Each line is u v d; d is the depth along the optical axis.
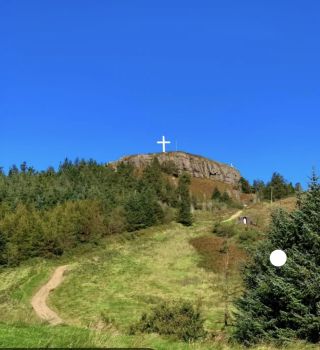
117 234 95.00
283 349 18.25
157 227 102.88
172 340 17.72
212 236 87.44
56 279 65.50
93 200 109.06
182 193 145.25
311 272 20.30
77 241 86.19
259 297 22.12
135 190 128.00
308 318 19.66
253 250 24.53
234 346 18.28
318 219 21.64
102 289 57.75
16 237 78.75
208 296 51.00
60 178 131.62
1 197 105.88
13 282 64.19
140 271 67.94
